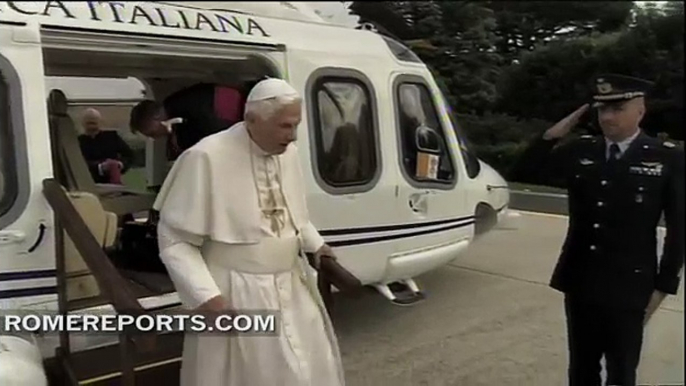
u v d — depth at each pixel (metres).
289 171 2.40
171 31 3.26
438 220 4.52
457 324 3.92
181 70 3.81
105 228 3.46
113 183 4.40
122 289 2.16
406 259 4.30
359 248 4.02
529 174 4.68
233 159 2.25
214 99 4.09
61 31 2.89
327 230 3.84
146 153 4.43
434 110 4.61
